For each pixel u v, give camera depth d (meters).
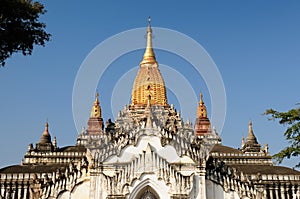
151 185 54.16
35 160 79.06
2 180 63.84
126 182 53.72
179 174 53.91
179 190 53.25
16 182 63.78
